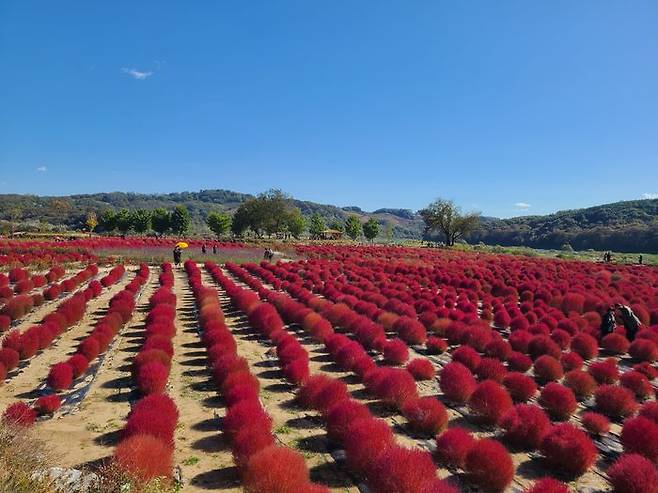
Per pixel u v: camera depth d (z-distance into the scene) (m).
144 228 91.56
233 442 8.49
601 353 17.11
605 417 10.69
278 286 29.66
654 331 18.09
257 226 93.25
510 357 14.87
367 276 33.50
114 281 31.19
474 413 11.12
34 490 5.76
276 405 11.46
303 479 7.13
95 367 13.98
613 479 8.03
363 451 8.12
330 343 15.83
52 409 10.62
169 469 7.49
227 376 11.88
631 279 36.84
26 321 20.34
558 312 21.61
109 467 6.69
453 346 17.50
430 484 6.72
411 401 10.44
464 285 31.17
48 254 40.47
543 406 11.51
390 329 19.47
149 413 8.87
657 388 13.23
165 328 16.47
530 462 9.15
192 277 31.73
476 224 92.69
